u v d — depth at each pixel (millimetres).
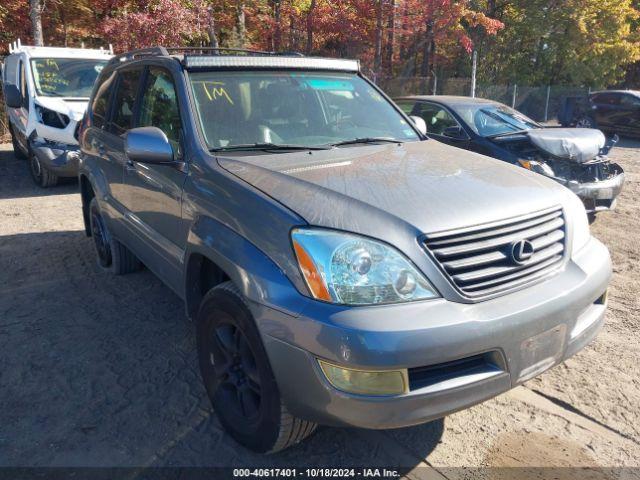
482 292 2438
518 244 2562
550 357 2652
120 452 2850
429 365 2305
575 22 26609
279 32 20609
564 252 2850
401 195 2623
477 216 2521
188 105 3402
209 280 3225
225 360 2887
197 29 14898
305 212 2486
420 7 20250
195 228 2965
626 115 16734
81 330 4176
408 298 2312
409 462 2803
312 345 2266
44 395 3346
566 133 6906
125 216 4293
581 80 28531
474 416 3186
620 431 3059
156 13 13734
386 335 2191
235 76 3688
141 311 4504
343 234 2365
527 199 2773
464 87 22812
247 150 3295
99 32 16469
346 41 21078
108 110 4797
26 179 9781
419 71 27625
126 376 3561
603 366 3727
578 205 3100
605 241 6621
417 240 2363
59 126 8477
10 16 15859
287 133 3547
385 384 2227
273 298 2393
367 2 19391
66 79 9422
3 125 13750
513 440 2977
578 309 2703
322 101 3879
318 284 2307
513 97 23797
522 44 28625
